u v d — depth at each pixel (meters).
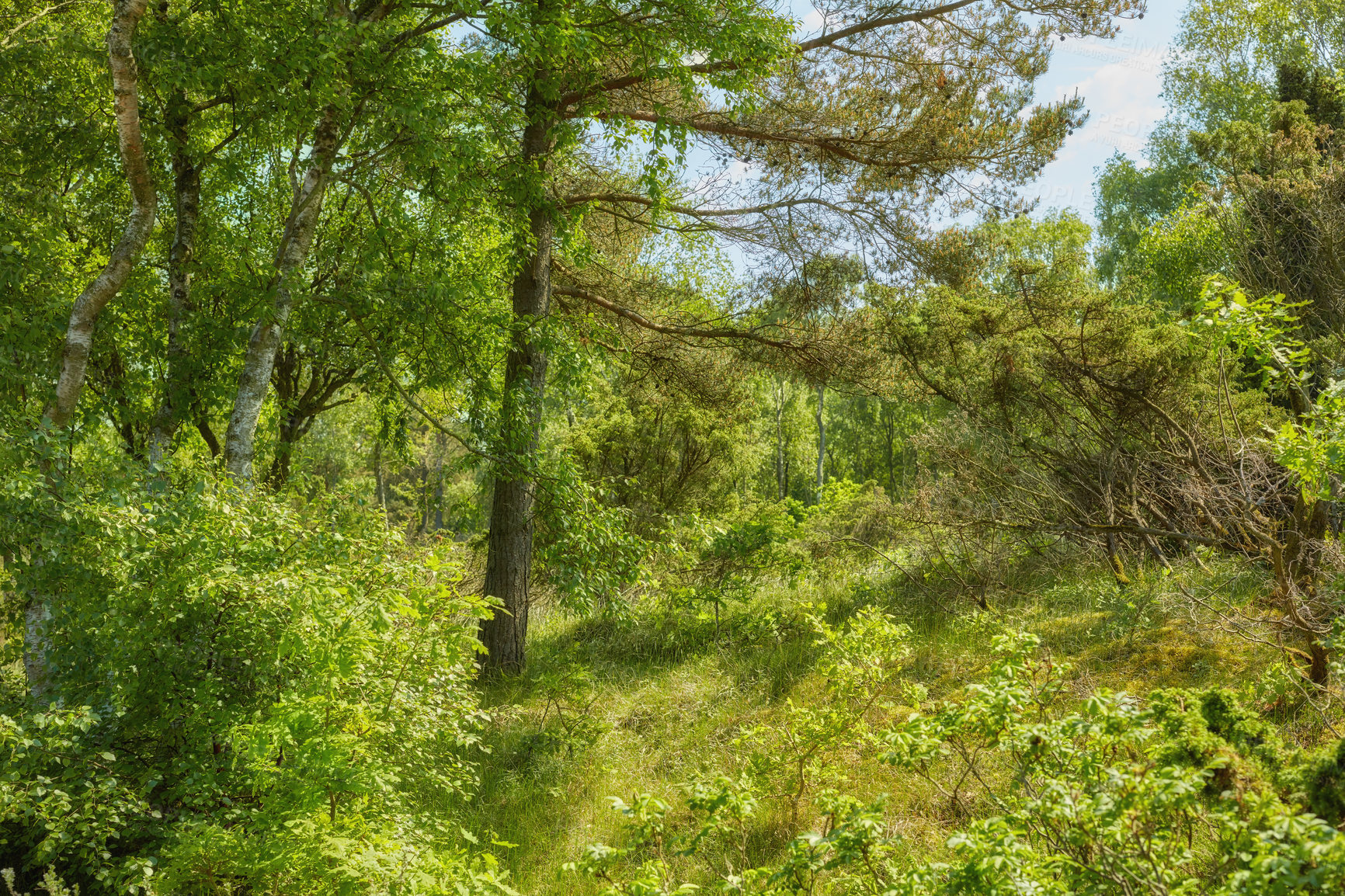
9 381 6.18
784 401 37.59
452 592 5.03
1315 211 9.79
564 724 7.60
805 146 10.40
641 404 15.52
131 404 9.55
